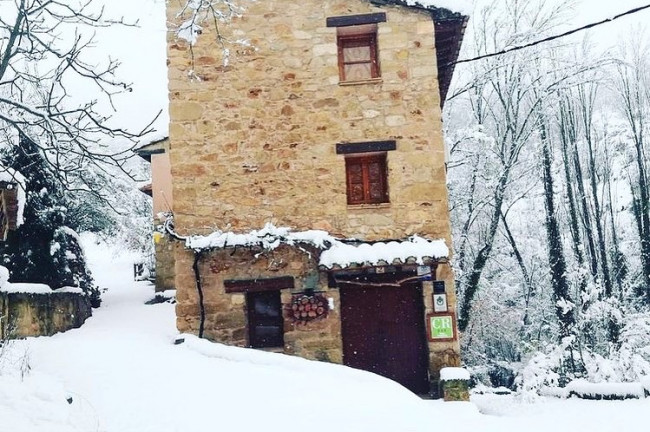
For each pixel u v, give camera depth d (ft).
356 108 35.01
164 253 64.80
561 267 59.26
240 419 19.52
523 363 59.93
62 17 18.43
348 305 34.63
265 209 34.55
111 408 20.79
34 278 46.60
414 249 32.35
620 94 70.28
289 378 24.25
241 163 34.88
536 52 60.13
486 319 62.90
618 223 76.02
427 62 35.22
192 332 33.99
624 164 74.28
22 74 19.40
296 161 34.81
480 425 21.40
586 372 49.47
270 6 35.96
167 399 21.65
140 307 58.65
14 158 34.60
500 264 65.67
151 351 30.22
